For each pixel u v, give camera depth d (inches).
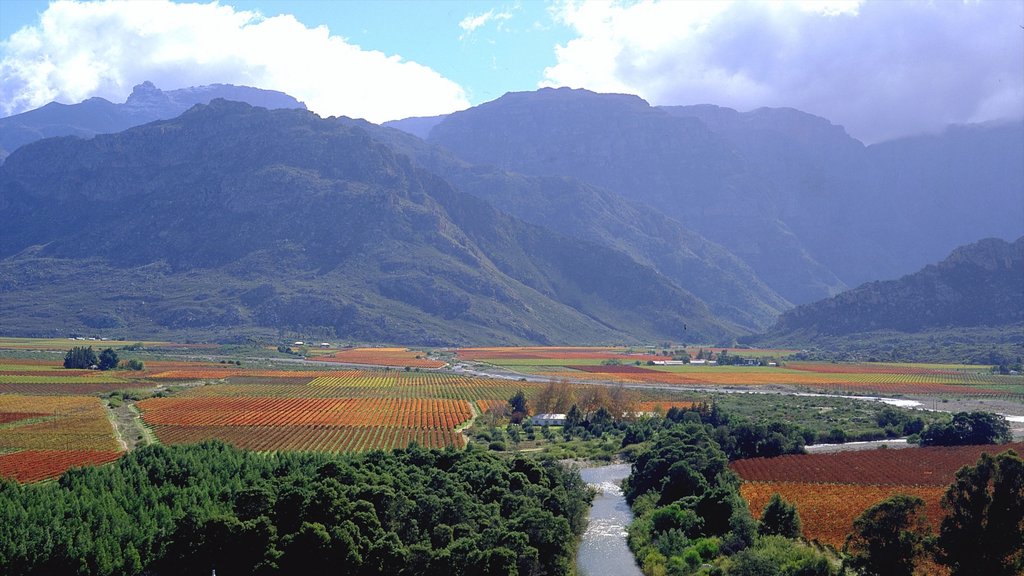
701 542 4399.6
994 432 7618.1
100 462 5851.4
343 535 3757.4
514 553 3786.9
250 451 6397.6
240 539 3804.1
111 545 3941.9
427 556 3816.4
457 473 4879.4
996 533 3410.4
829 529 4579.2
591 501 5728.3
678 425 7480.3
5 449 6496.1
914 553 3545.8
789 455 7057.1
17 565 3801.7
